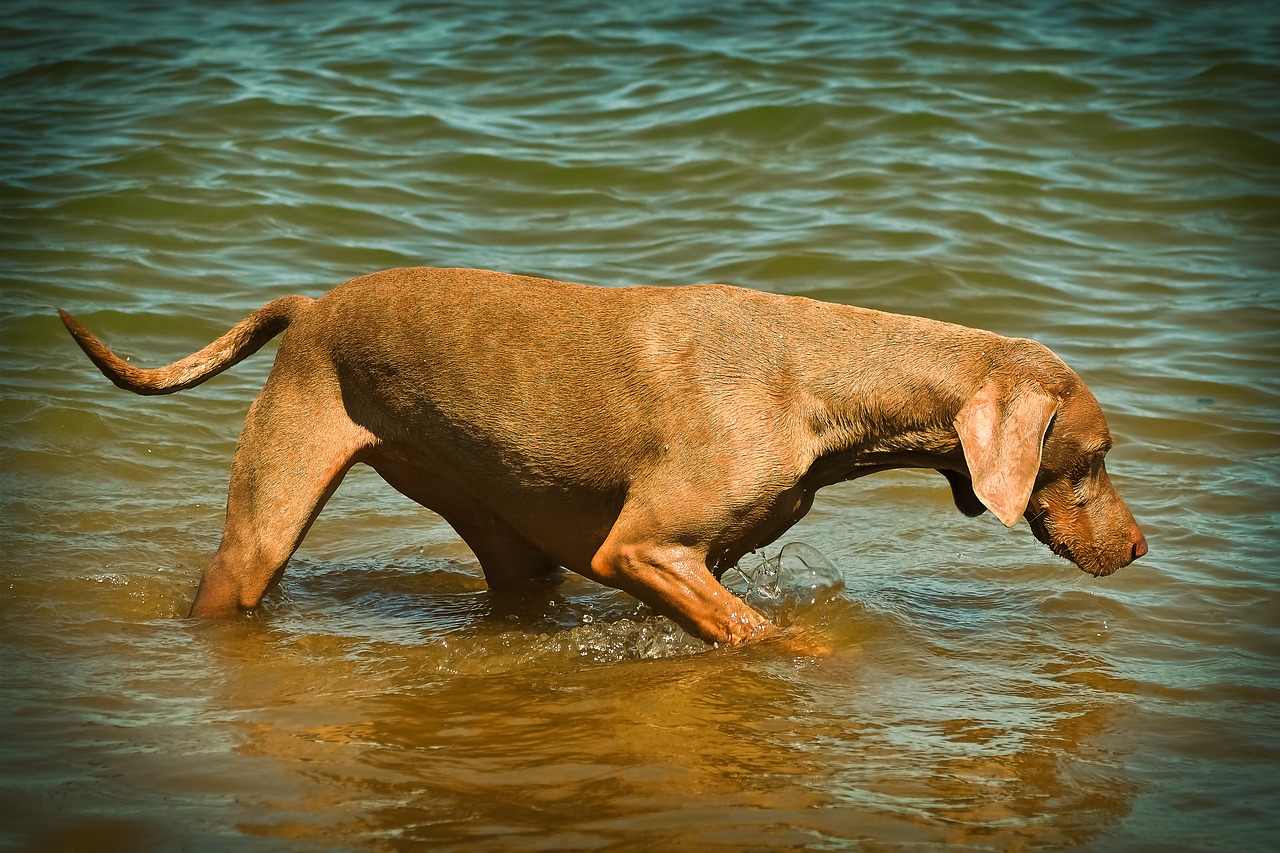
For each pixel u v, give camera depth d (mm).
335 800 4699
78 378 9734
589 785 4844
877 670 6012
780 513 6273
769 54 17172
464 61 17109
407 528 8227
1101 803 4754
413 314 6566
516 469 6465
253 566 6574
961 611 6785
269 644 6328
